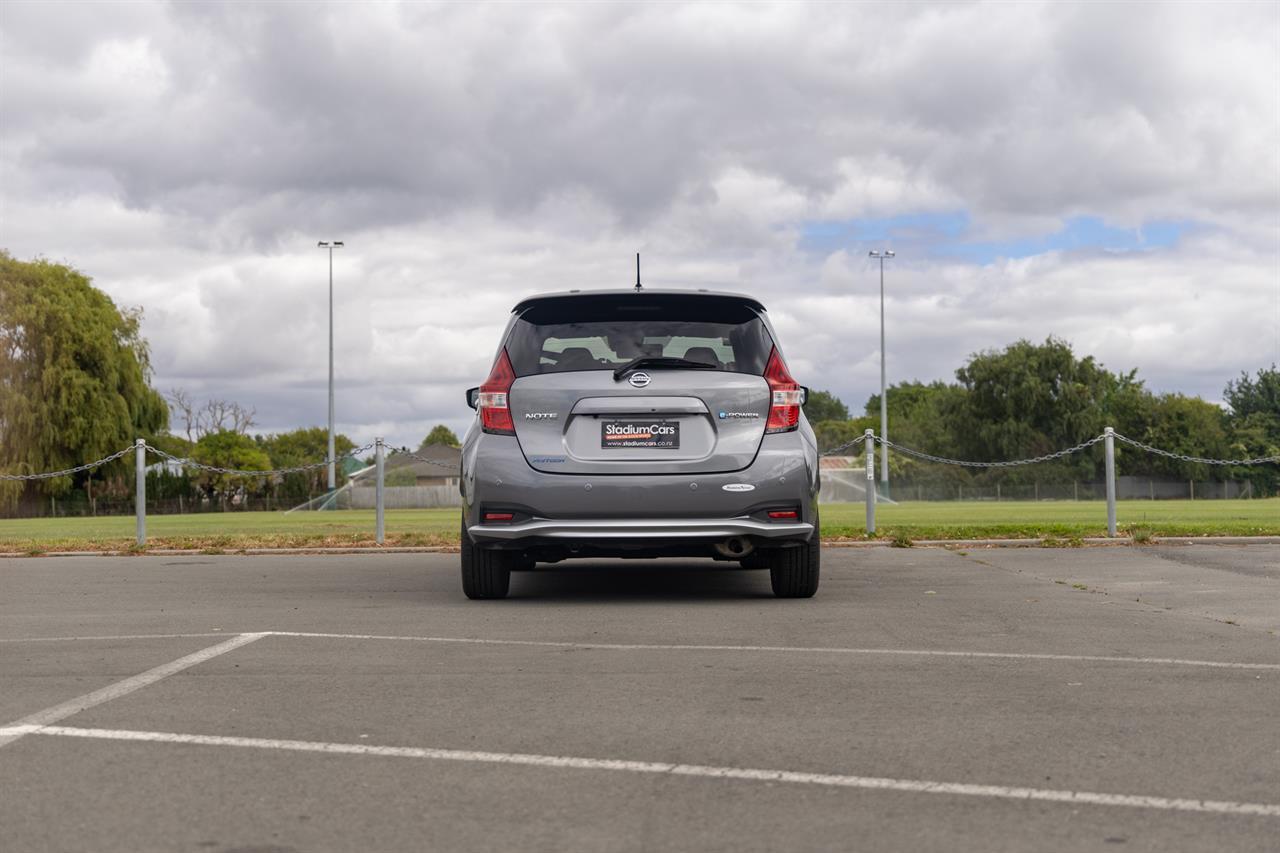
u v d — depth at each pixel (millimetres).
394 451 14414
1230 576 9969
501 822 3375
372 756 4090
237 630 7055
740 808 3494
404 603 8438
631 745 4219
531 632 6887
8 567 11961
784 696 5027
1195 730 4414
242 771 3910
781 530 7922
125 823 3383
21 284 56344
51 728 4496
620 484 7852
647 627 7070
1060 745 4199
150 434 61531
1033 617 7473
